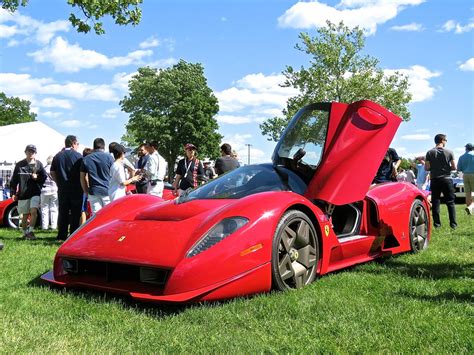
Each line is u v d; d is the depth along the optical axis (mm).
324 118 4453
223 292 3109
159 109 59062
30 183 7457
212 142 59094
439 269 4328
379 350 2293
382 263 4676
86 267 3645
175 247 3178
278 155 4672
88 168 6766
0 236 7805
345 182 4281
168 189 10547
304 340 2441
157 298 2980
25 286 3713
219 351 2297
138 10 11445
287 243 3512
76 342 2412
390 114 4602
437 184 7969
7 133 15594
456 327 2578
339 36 25188
